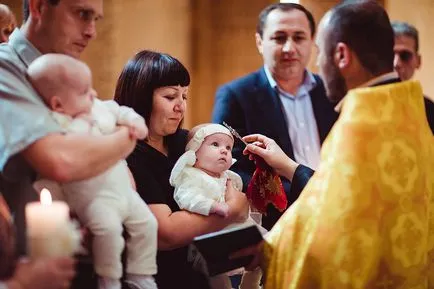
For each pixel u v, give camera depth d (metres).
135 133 2.60
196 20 6.89
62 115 2.52
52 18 2.64
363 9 2.74
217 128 3.09
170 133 3.08
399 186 2.63
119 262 2.63
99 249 2.61
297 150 4.28
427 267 2.80
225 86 4.32
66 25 2.64
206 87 7.10
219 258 2.71
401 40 4.62
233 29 7.16
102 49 6.28
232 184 3.14
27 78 2.54
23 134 2.44
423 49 6.15
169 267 3.00
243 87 4.26
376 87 2.68
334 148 2.65
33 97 2.50
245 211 3.07
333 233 2.59
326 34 2.79
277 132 4.18
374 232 2.59
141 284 2.74
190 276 3.02
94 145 2.47
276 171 3.28
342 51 2.75
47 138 2.44
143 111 3.05
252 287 3.22
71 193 2.62
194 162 3.02
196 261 3.00
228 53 7.18
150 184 2.99
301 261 2.65
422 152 2.72
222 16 7.16
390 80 2.76
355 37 2.72
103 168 2.51
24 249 2.49
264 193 3.29
